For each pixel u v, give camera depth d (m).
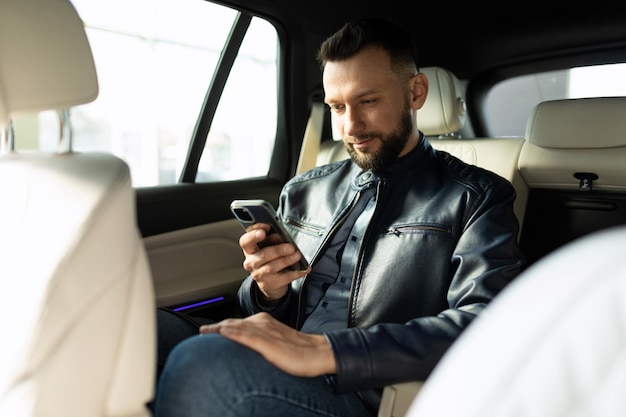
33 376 0.62
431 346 0.93
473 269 1.11
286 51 2.37
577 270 0.29
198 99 2.19
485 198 1.21
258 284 1.22
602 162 1.65
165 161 2.11
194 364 0.80
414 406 0.33
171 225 1.95
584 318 0.27
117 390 0.70
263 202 1.10
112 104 2.78
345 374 0.88
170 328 1.21
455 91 1.87
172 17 2.29
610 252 0.29
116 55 2.61
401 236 1.23
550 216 1.80
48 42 0.84
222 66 2.19
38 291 0.65
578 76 2.28
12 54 0.82
